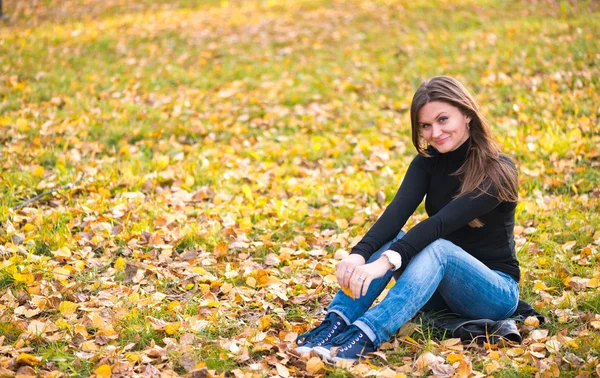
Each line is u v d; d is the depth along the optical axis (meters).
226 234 4.73
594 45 9.01
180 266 4.23
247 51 10.28
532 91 7.68
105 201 5.18
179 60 9.68
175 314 3.59
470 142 3.25
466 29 11.05
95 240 4.51
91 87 8.17
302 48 10.37
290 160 6.36
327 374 2.99
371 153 6.48
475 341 3.27
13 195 5.21
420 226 3.12
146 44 10.63
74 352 3.14
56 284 3.86
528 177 5.66
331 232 4.87
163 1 14.99
